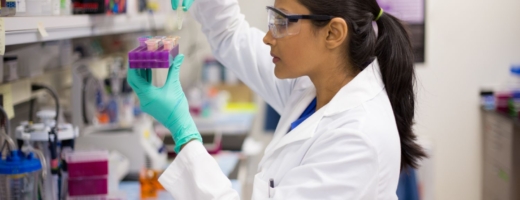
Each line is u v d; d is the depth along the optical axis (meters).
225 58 2.03
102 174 2.01
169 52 1.54
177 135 1.66
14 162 1.74
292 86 2.00
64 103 3.06
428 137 4.68
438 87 4.62
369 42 1.61
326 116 1.64
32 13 1.77
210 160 1.63
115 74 3.29
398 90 1.69
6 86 2.03
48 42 2.57
